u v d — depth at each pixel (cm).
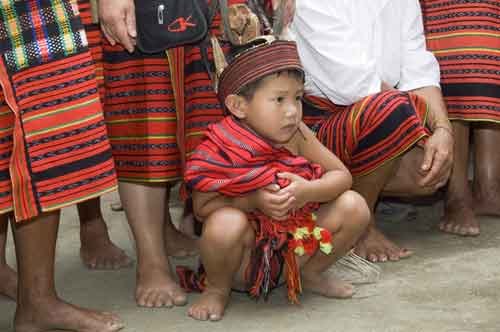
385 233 312
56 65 199
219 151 223
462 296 233
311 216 230
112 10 222
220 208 226
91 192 206
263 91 217
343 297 238
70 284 265
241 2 230
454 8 301
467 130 310
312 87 283
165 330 217
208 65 236
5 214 253
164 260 245
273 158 228
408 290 241
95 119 204
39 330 218
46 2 197
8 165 198
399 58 286
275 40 219
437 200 359
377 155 263
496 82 298
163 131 233
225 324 220
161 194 245
